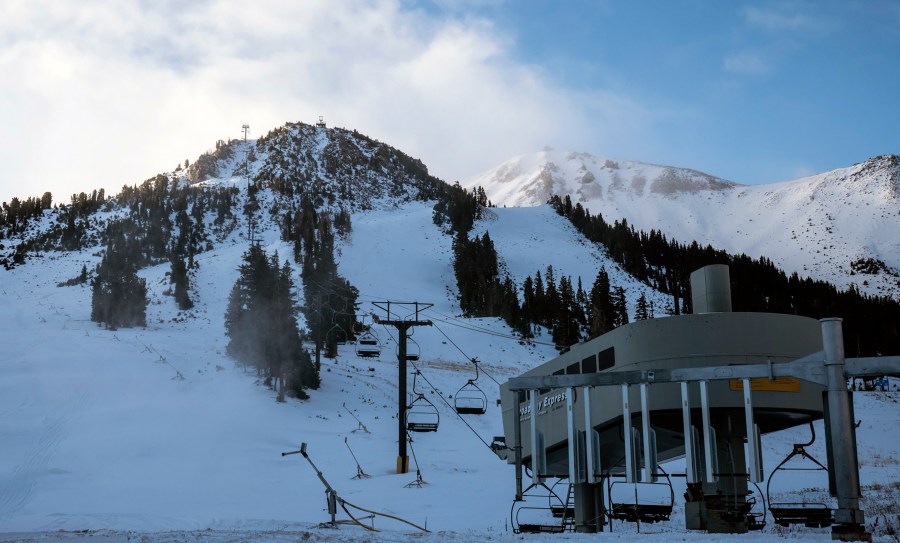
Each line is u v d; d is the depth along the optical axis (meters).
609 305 145.38
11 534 23.25
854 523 17.47
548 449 31.36
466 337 127.31
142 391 71.44
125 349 88.06
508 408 34.97
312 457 58.06
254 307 84.69
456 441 69.19
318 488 45.91
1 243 189.88
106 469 49.53
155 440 57.28
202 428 62.78
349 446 63.16
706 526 25.48
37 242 188.88
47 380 70.50
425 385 92.38
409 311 153.25
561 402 30.69
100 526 29.70
